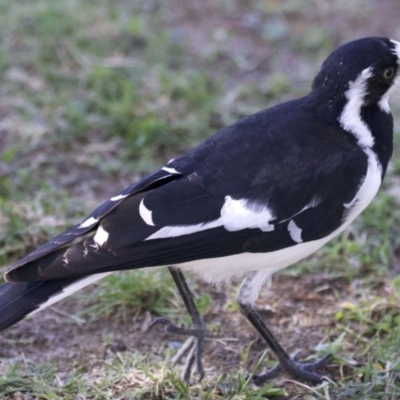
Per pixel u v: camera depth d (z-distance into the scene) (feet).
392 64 31.07
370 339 33.58
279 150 30.17
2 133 45.29
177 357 31.99
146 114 46.32
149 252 28.30
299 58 53.11
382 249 37.96
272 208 29.60
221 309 35.58
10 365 31.91
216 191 29.27
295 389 31.32
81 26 52.95
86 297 35.65
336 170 30.19
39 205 39.93
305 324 34.65
